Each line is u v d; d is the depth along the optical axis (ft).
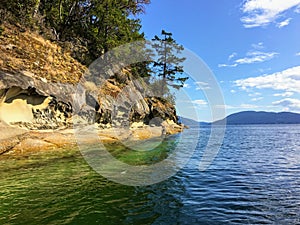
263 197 24.63
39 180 27.86
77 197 23.00
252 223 18.51
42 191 24.31
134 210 20.48
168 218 19.06
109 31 96.94
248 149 72.23
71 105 57.16
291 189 27.55
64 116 55.88
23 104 48.37
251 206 22.02
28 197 22.59
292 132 209.67
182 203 22.39
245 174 35.29
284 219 19.27
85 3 93.81
